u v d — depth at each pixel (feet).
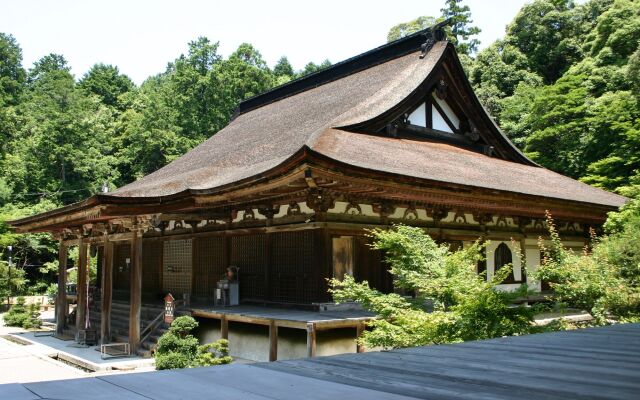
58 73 244.42
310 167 37.42
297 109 76.54
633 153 95.96
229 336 53.26
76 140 180.75
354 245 50.19
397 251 35.94
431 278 33.53
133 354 50.29
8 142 194.70
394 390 8.10
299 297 49.19
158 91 224.12
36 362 47.44
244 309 50.16
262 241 53.98
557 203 56.90
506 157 75.97
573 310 60.54
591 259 41.57
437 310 33.83
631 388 8.63
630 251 42.09
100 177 181.06
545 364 11.00
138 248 51.19
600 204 62.18
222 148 76.69
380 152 49.55
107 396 7.25
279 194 48.78
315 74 86.94
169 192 51.75
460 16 188.44
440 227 56.49
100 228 58.29
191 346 38.55
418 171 46.11
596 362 11.30
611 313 39.86
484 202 51.62
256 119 87.51
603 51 121.39
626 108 99.50
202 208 56.24
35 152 176.45
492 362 11.19
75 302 82.28
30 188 173.78
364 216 50.08
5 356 50.49
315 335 39.83
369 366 10.37
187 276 65.26
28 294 135.33
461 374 9.70
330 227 46.65
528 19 165.58
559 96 113.80
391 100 61.41
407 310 32.55
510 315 30.94
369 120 57.62
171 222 68.64
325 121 60.39
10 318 77.20
